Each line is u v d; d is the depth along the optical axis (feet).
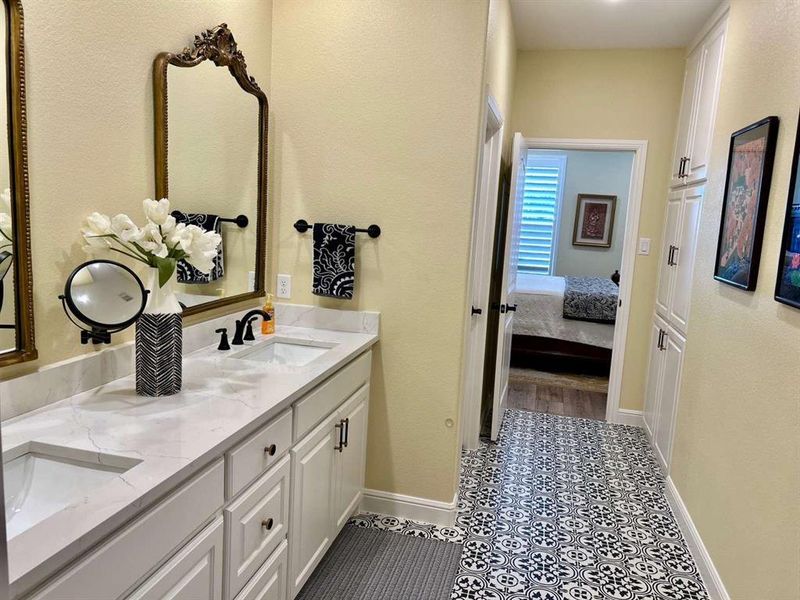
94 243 4.84
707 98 10.03
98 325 4.79
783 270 5.68
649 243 12.89
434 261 7.93
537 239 24.29
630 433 12.84
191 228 5.30
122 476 3.63
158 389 5.13
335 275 8.07
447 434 8.27
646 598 7.08
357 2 7.70
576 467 10.91
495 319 13.69
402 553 7.75
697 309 8.93
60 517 3.14
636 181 12.80
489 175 10.51
